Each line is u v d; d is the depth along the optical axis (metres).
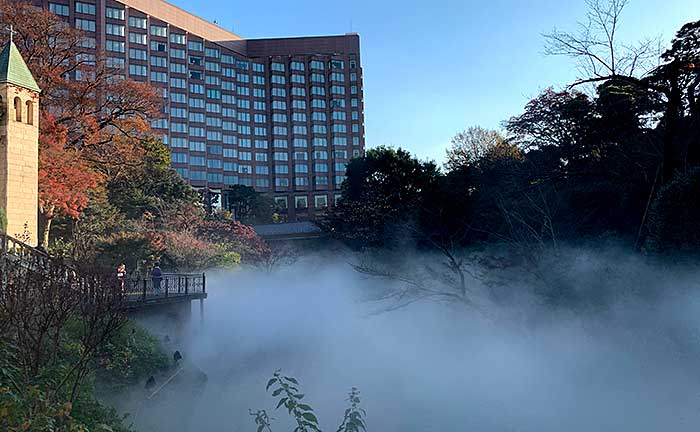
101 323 11.40
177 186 60.09
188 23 106.25
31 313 9.80
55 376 9.65
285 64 121.31
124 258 30.94
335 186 119.12
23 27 30.73
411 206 41.66
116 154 35.53
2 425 5.81
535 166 33.78
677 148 25.64
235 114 114.62
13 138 22.20
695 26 23.39
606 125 30.58
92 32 90.38
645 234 24.05
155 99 36.03
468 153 51.94
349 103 121.94
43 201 28.33
